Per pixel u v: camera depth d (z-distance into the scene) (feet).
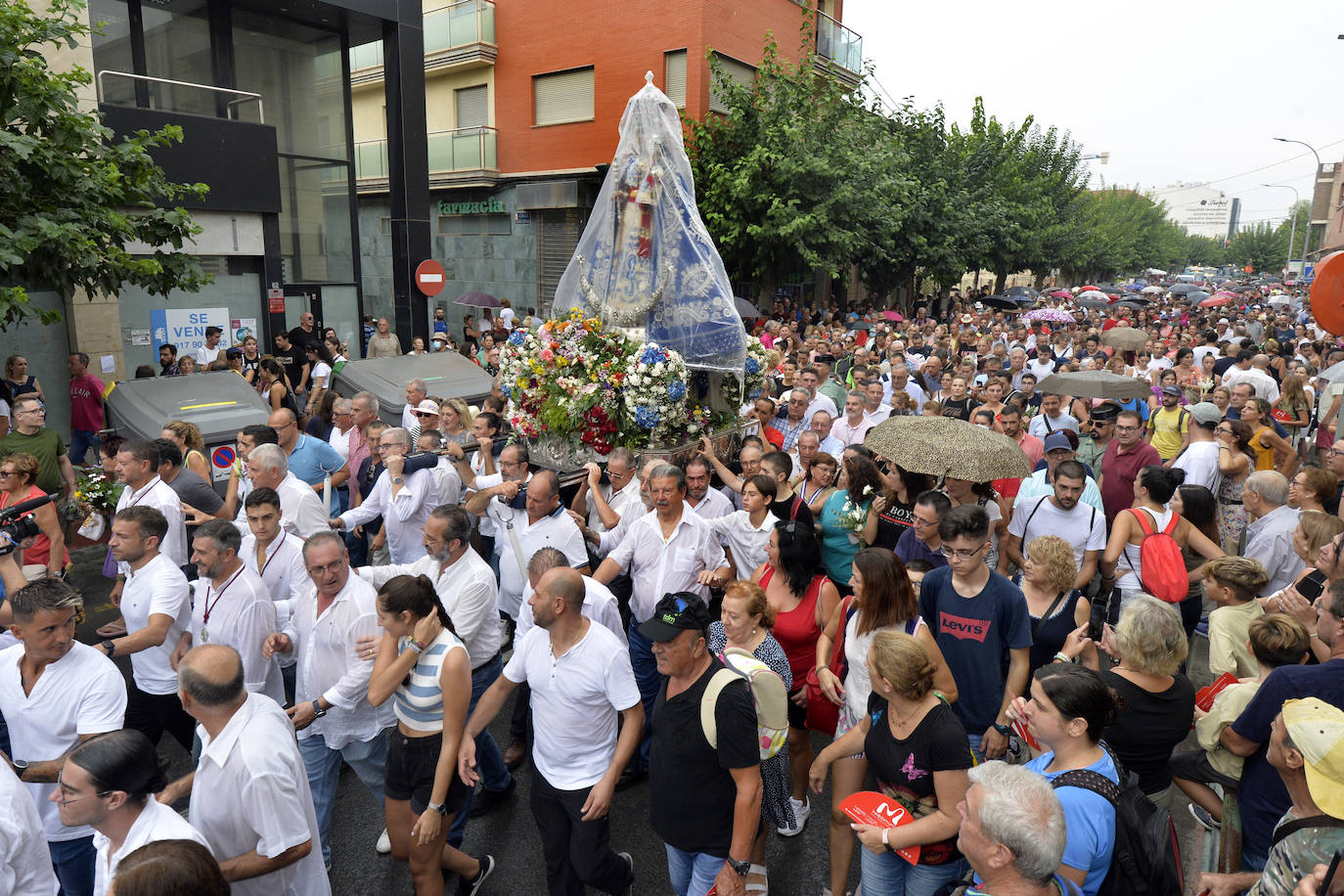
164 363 39.68
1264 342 53.62
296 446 23.18
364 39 57.67
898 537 17.97
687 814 11.40
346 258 58.44
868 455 18.80
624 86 70.85
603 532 19.97
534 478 17.81
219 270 45.57
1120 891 9.15
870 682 12.96
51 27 26.91
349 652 13.92
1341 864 7.92
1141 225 269.85
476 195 81.61
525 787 17.08
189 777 11.84
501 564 19.02
